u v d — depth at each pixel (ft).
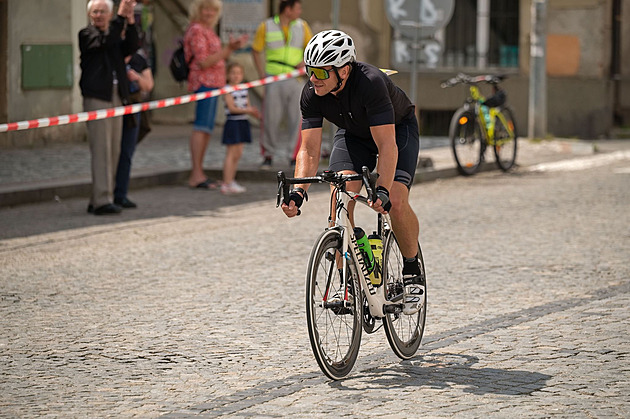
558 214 54.70
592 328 32.50
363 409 24.95
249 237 48.93
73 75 83.82
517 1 96.53
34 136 80.89
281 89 69.46
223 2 95.76
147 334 32.27
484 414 24.40
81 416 24.67
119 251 45.75
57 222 53.16
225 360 29.45
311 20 97.86
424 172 68.44
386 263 29.45
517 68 97.25
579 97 97.40
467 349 30.40
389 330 28.84
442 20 69.77
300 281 39.73
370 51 97.50
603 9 96.48
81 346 30.94
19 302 36.58
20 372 28.32
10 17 78.48
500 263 42.78
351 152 29.35
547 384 26.78
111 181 55.83
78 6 83.76
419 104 98.17
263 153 70.38
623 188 64.08
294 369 28.55
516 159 80.79
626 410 24.63
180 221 53.52
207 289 38.45
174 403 25.62
